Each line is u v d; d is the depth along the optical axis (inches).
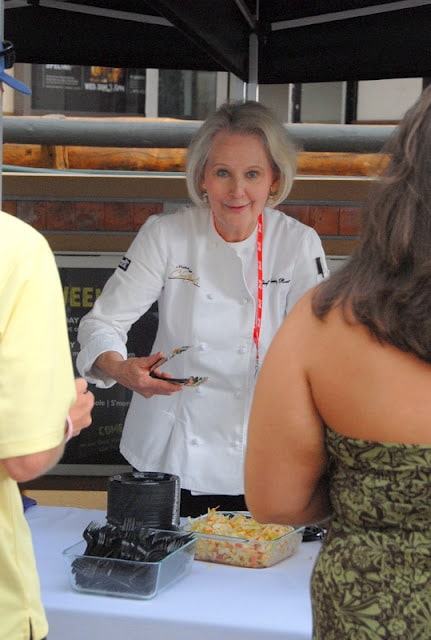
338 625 54.9
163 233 120.0
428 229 54.0
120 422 158.6
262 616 75.9
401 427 54.2
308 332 58.2
